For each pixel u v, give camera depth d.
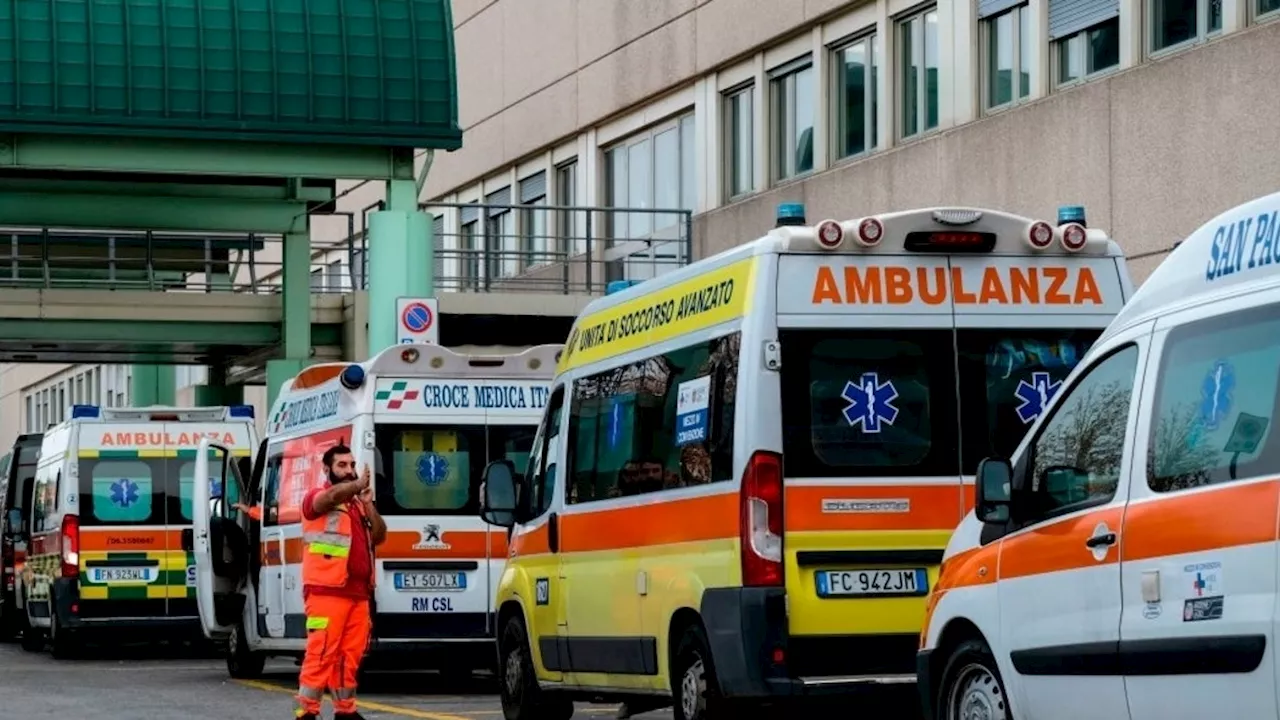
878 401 13.07
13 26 33.78
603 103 43.19
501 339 40.56
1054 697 10.63
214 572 24.58
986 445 13.20
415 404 21.05
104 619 29.59
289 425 23.30
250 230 38.75
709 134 38.91
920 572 13.02
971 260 13.38
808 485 12.91
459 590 20.97
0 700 21.50
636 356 14.83
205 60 34.50
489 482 16.70
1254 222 9.57
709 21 38.59
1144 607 9.87
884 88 33.19
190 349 43.38
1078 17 28.80
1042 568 10.72
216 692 22.45
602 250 44.06
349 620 16.28
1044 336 13.38
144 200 38.44
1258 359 9.34
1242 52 25.11
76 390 84.56
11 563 36.22
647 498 14.34
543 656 16.36
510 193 48.88
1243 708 9.17
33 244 45.28
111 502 29.73
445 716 18.69
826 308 13.08
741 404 12.99
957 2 31.31
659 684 14.15
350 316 39.34
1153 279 10.41
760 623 12.74
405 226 35.25
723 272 13.58
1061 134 28.59
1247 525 9.16
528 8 47.09
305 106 34.84
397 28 35.56
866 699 12.78
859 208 33.66
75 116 33.72
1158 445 9.95
